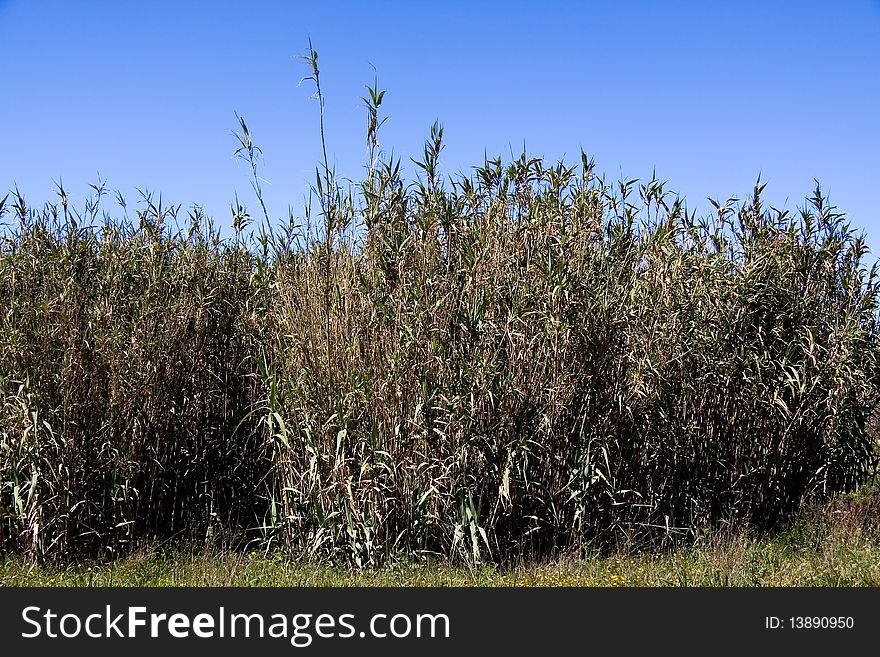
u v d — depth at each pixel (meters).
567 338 7.67
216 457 8.66
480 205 8.25
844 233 9.46
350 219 7.72
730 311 8.92
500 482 7.47
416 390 7.39
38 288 8.00
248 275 9.26
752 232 9.45
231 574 7.26
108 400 7.85
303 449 7.63
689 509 8.55
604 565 7.53
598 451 7.93
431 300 7.57
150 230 8.83
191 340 8.59
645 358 8.04
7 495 7.54
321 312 7.63
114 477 7.68
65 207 8.31
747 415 8.96
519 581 7.03
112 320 8.06
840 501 9.40
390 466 7.38
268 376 7.82
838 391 8.99
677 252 8.93
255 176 8.12
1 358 7.54
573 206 8.27
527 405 7.54
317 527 7.58
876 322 9.36
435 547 7.52
